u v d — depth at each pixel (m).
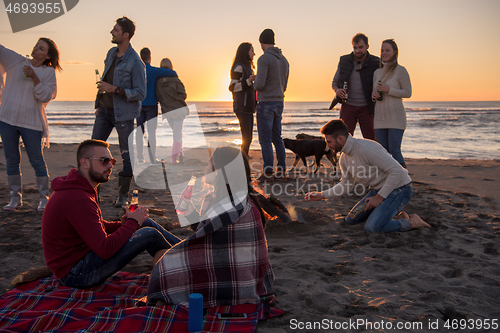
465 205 4.88
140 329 1.95
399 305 2.38
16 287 2.49
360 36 5.38
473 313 2.27
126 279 2.66
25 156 9.05
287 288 2.63
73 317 2.06
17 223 3.92
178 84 7.16
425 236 3.69
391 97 5.07
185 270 2.16
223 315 2.12
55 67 4.46
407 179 3.83
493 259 3.13
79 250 2.41
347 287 2.64
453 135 23.23
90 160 2.38
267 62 5.91
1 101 4.23
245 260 2.19
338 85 5.88
